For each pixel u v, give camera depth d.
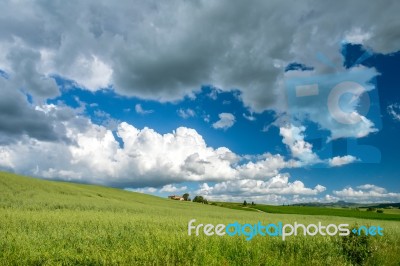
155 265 9.27
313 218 40.97
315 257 11.68
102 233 13.14
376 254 12.58
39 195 45.22
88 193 56.75
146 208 40.94
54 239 11.94
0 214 20.08
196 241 11.64
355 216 68.00
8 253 9.30
